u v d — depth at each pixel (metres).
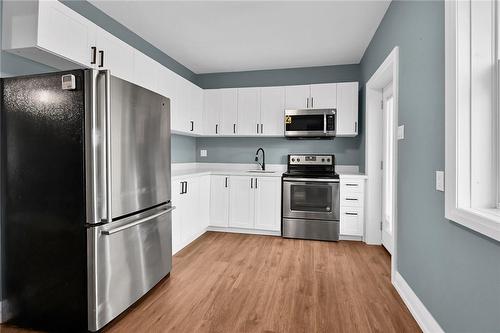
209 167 4.62
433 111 1.60
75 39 1.98
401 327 1.73
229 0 2.48
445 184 1.43
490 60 1.29
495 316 1.09
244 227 3.83
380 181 3.36
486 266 1.14
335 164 4.15
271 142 4.38
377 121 3.35
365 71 3.63
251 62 4.09
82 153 1.61
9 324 1.77
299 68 4.29
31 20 1.72
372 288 2.24
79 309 1.64
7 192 1.76
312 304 1.99
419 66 1.79
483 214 1.16
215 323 1.77
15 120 1.74
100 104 1.62
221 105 4.19
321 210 3.55
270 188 3.74
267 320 1.80
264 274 2.51
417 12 1.82
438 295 1.55
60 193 1.66
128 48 2.53
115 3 2.53
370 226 3.38
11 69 1.85
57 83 1.65
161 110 2.31
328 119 3.74
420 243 1.79
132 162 1.92
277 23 2.90
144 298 2.07
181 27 3.00
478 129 1.31
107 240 1.69
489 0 1.29
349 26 2.94
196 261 2.82
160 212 2.22
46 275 1.69
